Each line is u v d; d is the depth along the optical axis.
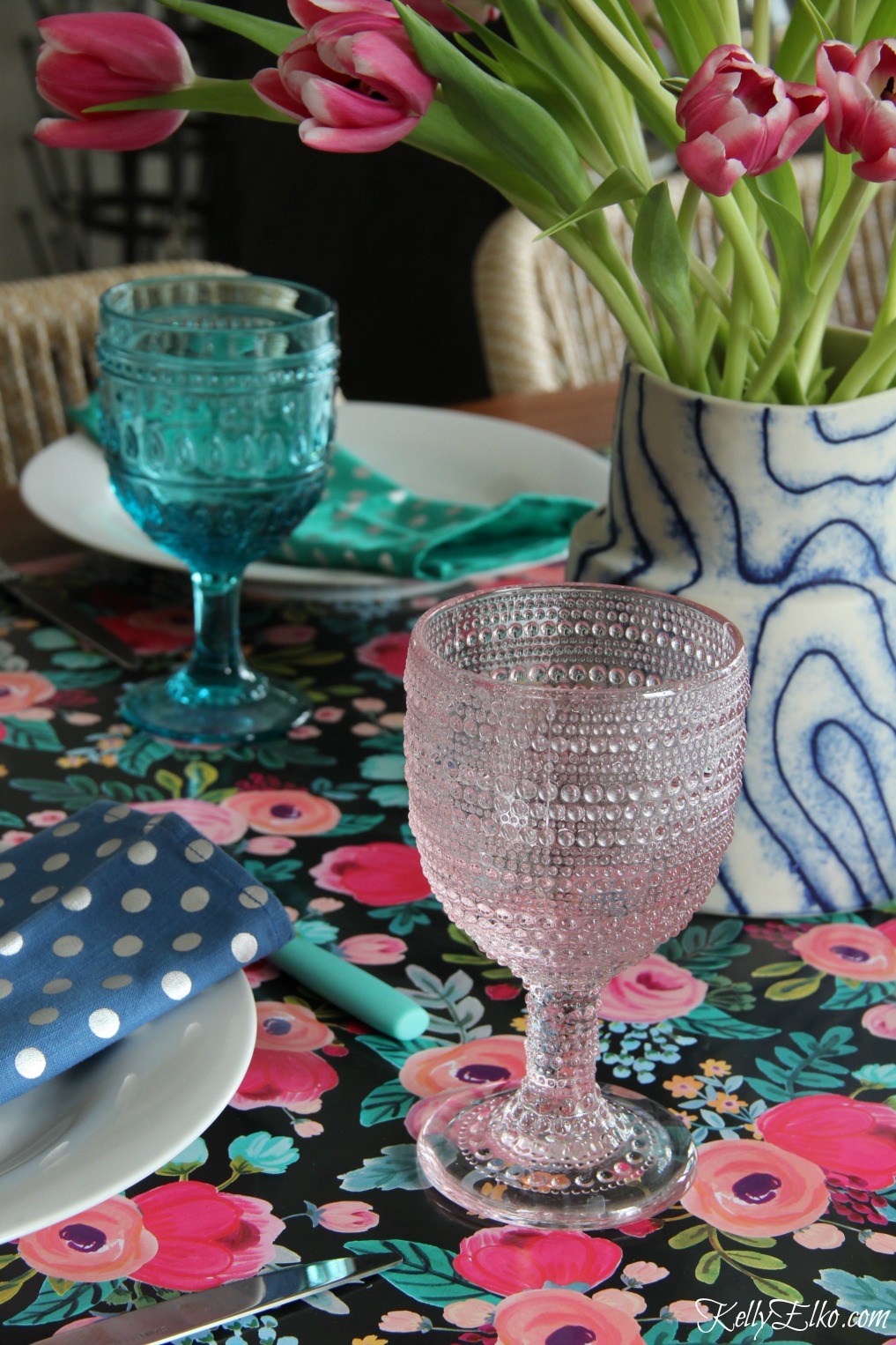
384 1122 0.46
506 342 1.33
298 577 0.84
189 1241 0.41
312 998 0.53
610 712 0.37
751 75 0.40
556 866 0.39
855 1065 0.50
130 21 0.50
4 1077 0.41
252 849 0.63
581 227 0.54
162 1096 0.40
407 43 0.46
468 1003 0.53
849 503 0.55
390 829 0.65
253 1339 0.37
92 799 0.66
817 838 0.57
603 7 0.53
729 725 0.40
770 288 0.61
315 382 0.72
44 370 1.24
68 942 0.46
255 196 3.10
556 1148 0.44
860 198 0.50
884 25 0.52
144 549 0.85
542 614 0.46
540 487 0.97
